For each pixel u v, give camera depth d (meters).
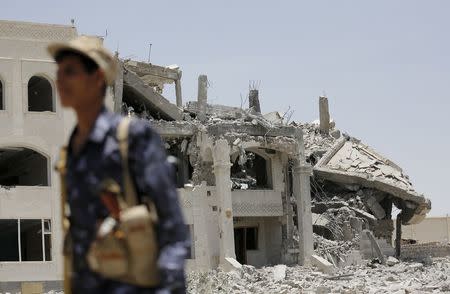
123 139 5.50
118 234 5.37
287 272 50.81
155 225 5.41
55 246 47.91
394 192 60.62
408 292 35.28
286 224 55.81
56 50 5.68
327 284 43.03
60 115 49.97
